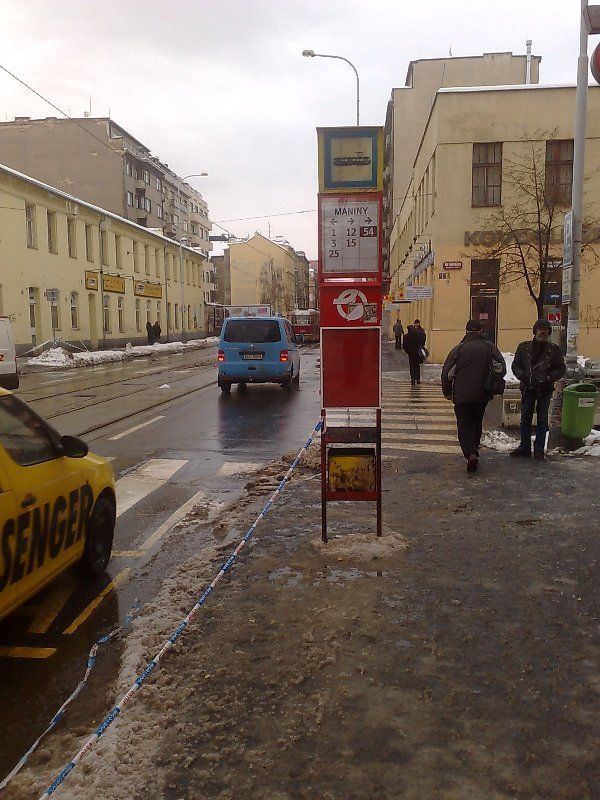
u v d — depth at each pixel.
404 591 4.28
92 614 4.27
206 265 87.19
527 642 3.61
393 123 48.59
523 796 2.46
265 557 4.91
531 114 23.91
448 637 3.67
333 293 4.75
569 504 6.20
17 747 2.95
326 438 5.01
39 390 17.98
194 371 24.52
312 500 6.47
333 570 4.64
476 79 46.09
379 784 2.52
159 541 5.66
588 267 23.72
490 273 24.45
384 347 42.69
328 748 2.74
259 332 16.44
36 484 3.89
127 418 12.65
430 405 14.00
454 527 5.56
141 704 3.08
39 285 33.66
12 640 3.93
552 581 4.43
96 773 2.63
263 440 10.35
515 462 8.07
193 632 3.77
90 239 40.34
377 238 4.68
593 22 9.27
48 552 4.04
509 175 23.83
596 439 9.14
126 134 64.12
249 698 3.11
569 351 10.22
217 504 6.77
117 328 44.59
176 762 2.68
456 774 2.57
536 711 2.98
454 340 24.84
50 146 60.56
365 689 3.16
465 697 3.09
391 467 7.89
